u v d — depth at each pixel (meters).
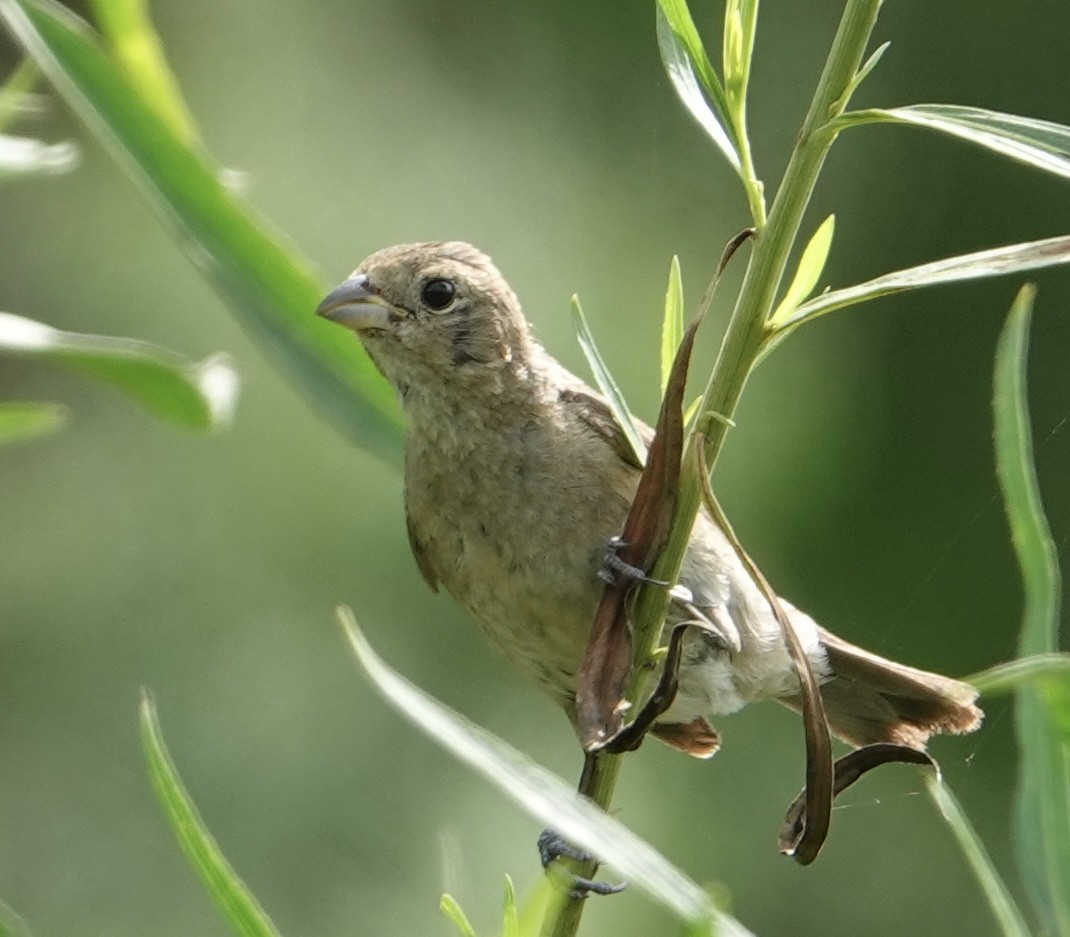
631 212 11.82
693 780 11.38
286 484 11.63
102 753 11.29
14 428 4.60
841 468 11.65
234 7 12.19
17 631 11.51
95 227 11.98
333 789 11.07
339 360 5.21
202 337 11.74
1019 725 4.32
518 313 7.07
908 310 11.78
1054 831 4.23
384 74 12.09
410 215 11.67
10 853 11.10
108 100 4.89
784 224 4.36
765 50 11.67
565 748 11.38
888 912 11.32
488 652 11.52
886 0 11.64
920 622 11.64
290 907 10.72
